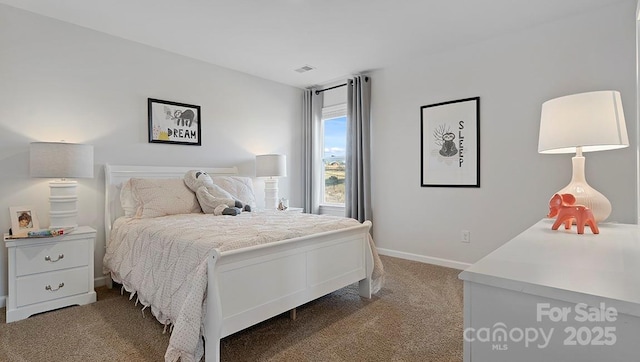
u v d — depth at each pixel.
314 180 4.91
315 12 2.76
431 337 2.08
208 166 3.97
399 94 4.02
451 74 3.58
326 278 2.39
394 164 4.09
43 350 1.92
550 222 1.79
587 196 1.63
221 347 1.95
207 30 3.10
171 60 3.63
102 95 3.15
